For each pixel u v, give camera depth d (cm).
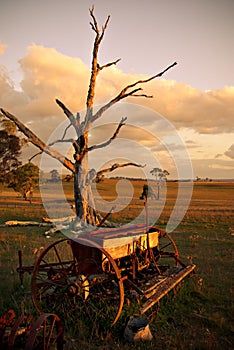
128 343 554
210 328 632
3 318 448
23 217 2427
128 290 709
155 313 670
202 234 1794
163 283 755
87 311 631
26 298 748
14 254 1178
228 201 4522
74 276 738
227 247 1427
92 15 1762
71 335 580
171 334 596
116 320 599
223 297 795
